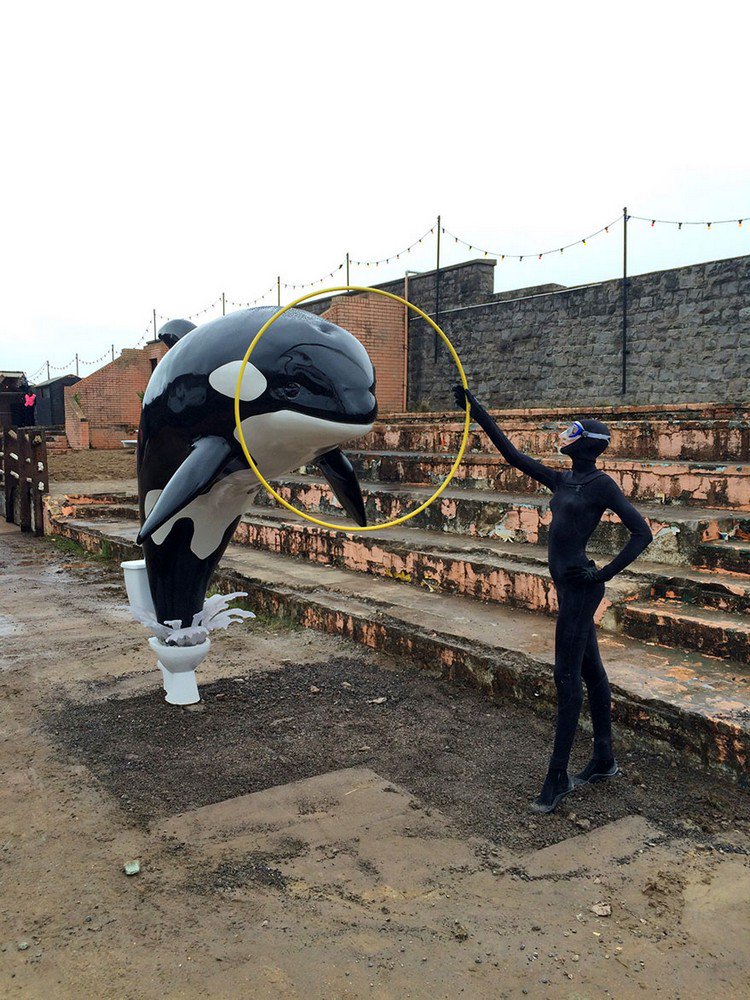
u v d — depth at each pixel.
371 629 5.94
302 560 8.41
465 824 3.44
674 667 4.55
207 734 4.45
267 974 2.49
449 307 17.95
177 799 3.68
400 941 2.66
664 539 6.00
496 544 7.25
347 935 2.69
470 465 9.20
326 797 3.69
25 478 12.70
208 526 4.59
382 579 7.35
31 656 5.99
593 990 2.43
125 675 5.51
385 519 8.84
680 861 3.15
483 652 5.09
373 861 3.15
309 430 3.91
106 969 2.51
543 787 3.58
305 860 3.16
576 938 2.68
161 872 3.07
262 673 5.46
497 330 16.61
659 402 14.02
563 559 3.52
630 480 7.39
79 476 17.89
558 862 3.14
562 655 3.52
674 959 2.57
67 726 4.58
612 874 3.06
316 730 4.49
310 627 6.57
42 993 2.40
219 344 4.03
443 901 2.88
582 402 15.23
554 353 15.62
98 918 2.78
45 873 3.07
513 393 16.44
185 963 2.54
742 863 3.13
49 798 3.70
